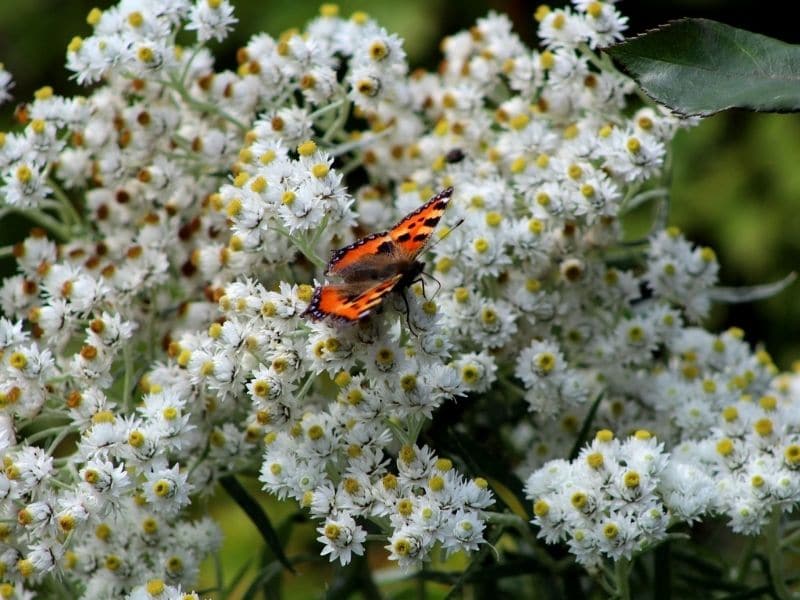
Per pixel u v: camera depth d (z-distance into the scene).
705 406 0.92
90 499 0.88
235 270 0.92
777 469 0.89
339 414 0.89
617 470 0.88
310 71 0.94
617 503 0.88
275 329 0.88
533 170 0.93
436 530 0.87
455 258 0.92
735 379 0.94
